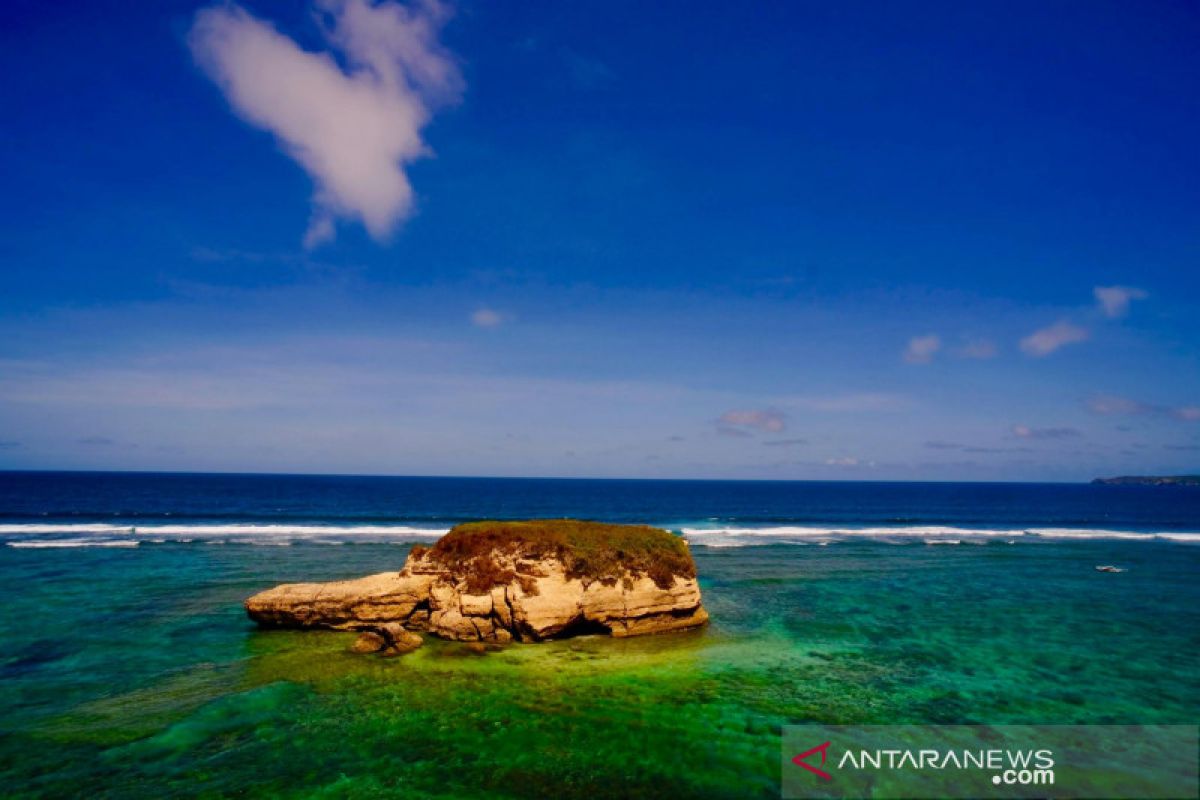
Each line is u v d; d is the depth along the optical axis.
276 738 14.84
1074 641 23.77
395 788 12.70
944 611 28.73
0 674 18.94
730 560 45.28
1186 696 18.14
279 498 118.75
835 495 179.50
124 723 15.55
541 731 15.37
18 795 12.27
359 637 22.06
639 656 21.36
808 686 18.73
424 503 112.44
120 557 40.91
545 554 24.08
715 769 13.58
